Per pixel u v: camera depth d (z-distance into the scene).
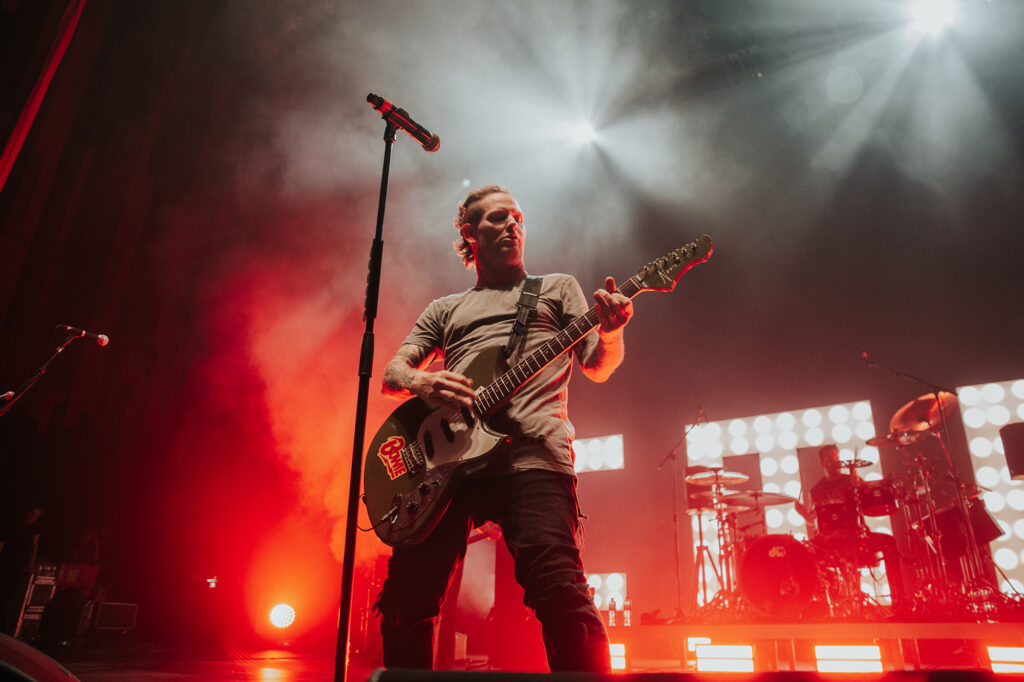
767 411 8.63
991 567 5.91
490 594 8.46
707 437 8.88
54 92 8.22
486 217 2.15
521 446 1.73
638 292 1.89
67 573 7.06
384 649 1.72
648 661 6.57
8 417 7.85
